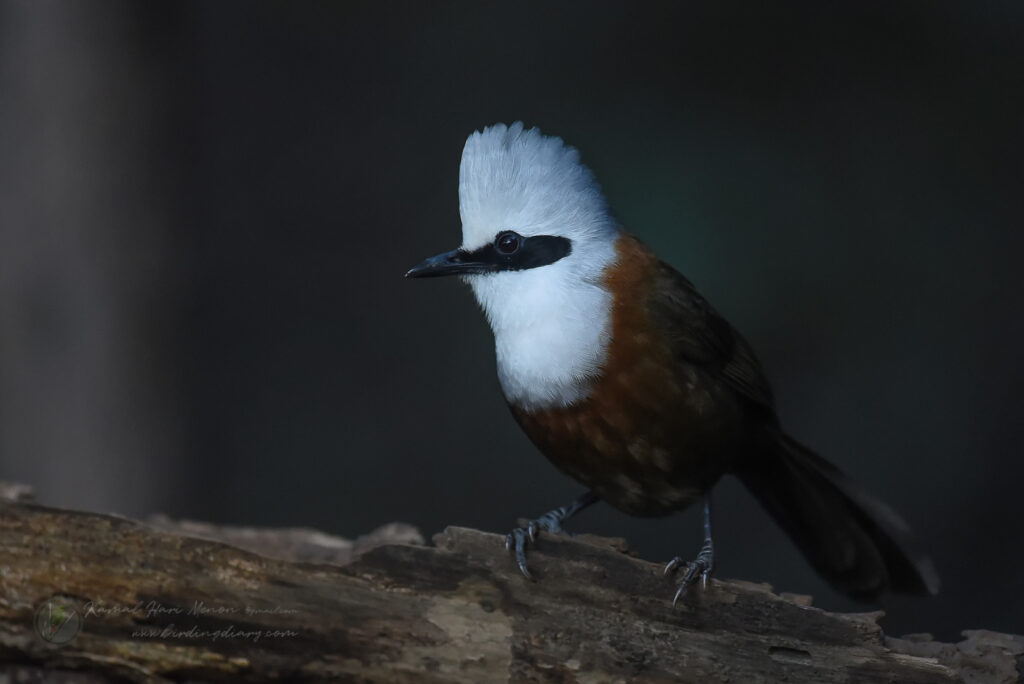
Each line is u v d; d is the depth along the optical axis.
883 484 13.65
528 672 6.65
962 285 13.64
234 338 15.44
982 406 13.69
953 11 13.57
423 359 15.41
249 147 16.02
